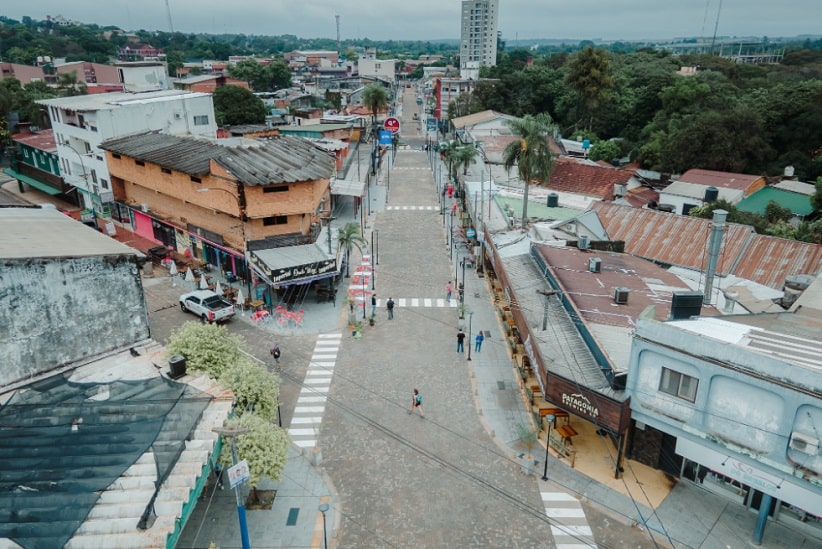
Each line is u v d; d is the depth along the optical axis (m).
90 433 19.16
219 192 42.00
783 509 21.36
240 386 22.89
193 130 64.56
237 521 21.62
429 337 36.66
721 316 23.94
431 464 25.02
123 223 58.56
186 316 39.31
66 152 61.31
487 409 29.02
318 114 97.81
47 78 142.25
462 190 65.81
